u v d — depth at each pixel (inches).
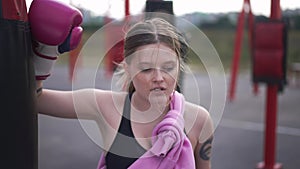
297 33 569.9
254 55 147.9
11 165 47.6
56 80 498.0
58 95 58.7
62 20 51.2
